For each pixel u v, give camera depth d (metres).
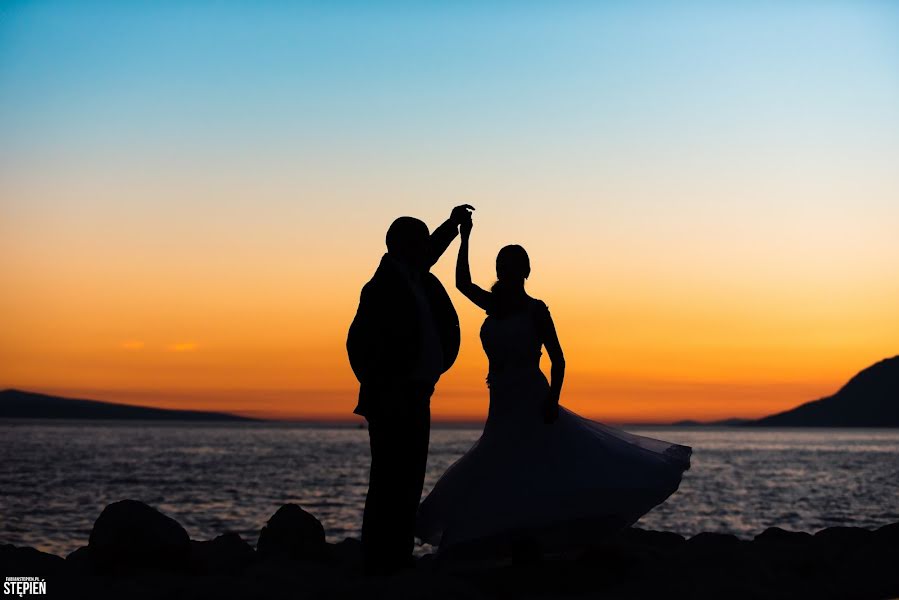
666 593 4.81
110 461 99.75
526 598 4.81
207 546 6.50
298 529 6.30
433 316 5.54
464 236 5.99
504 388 5.48
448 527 5.30
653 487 5.25
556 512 5.16
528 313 5.45
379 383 5.36
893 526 6.46
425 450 5.46
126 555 5.44
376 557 5.38
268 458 117.00
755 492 58.06
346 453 140.88
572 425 5.53
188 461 104.12
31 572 5.23
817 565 5.52
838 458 135.00
